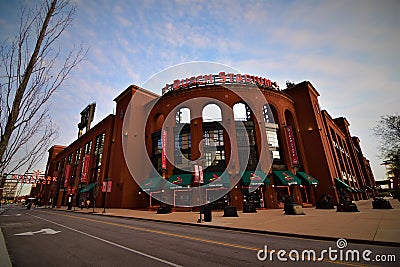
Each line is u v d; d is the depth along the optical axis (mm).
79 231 8297
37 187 55625
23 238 6984
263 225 8508
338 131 32094
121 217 14398
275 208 17328
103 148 27922
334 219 9273
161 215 14492
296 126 22984
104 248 5359
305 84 24328
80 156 35375
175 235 7133
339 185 20672
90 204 27812
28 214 18625
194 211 16953
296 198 18484
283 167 19891
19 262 4293
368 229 6516
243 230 7816
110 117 28656
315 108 24094
